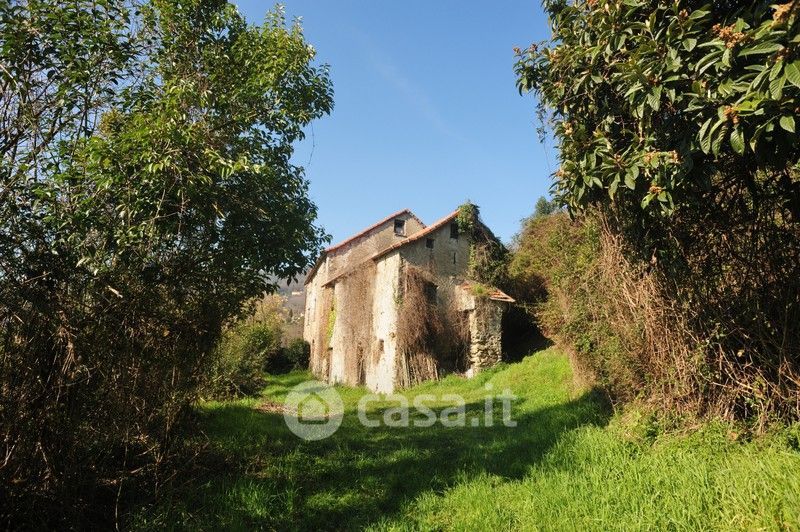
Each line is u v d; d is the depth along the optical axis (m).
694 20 2.91
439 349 16.23
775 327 3.97
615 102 3.98
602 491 3.88
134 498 4.18
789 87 2.33
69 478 3.58
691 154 3.10
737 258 4.11
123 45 3.94
